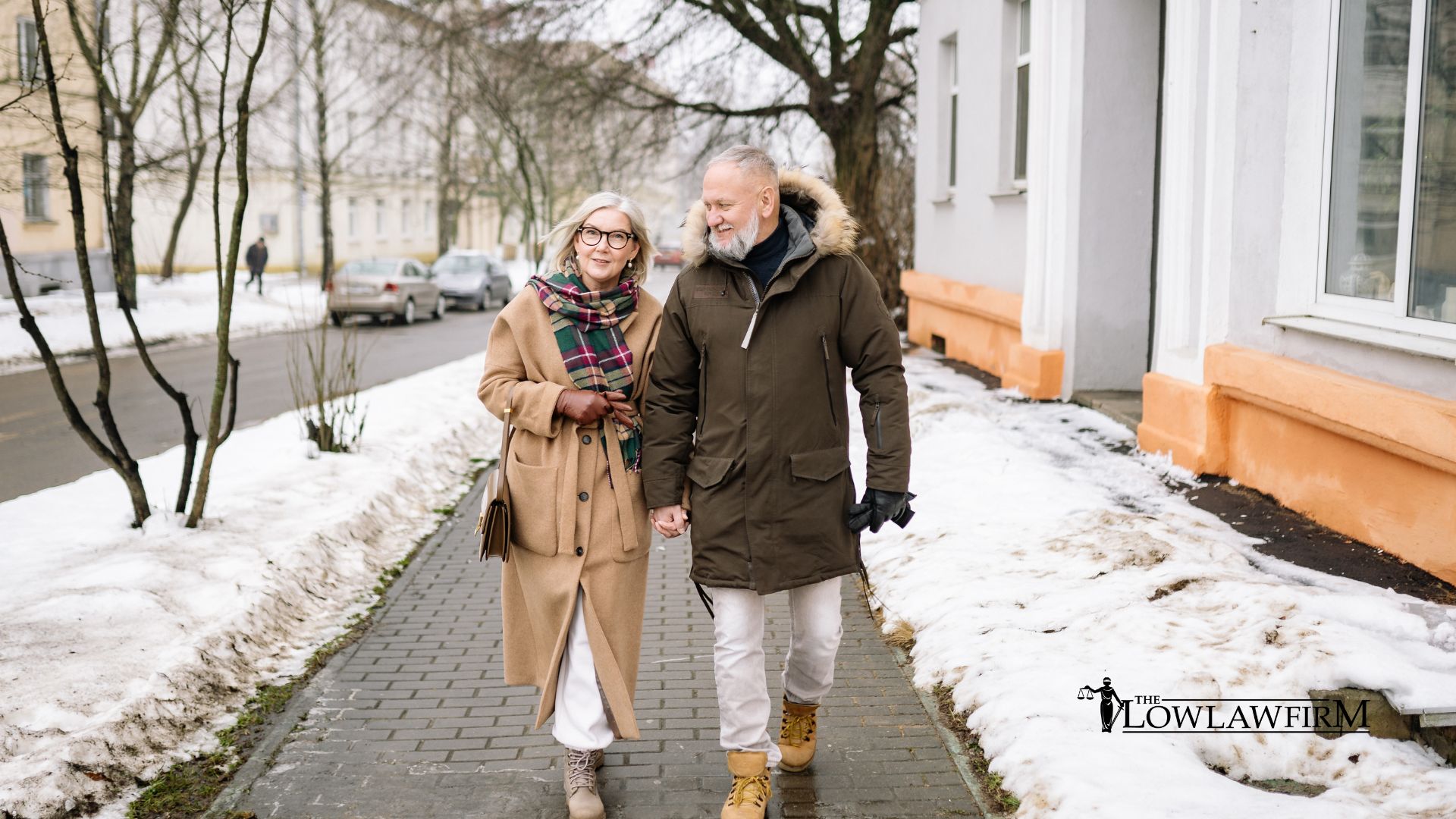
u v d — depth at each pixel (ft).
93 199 82.43
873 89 56.18
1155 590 14.57
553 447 10.89
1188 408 21.58
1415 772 10.32
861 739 12.48
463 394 39.70
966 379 37.35
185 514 20.53
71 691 12.82
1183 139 22.45
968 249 42.42
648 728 12.98
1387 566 15.52
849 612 16.87
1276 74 19.57
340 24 92.17
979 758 11.84
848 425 10.65
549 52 59.21
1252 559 16.06
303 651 15.75
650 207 148.66
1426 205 16.02
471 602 18.02
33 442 32.58
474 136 127.03
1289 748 10.92
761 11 56.13
